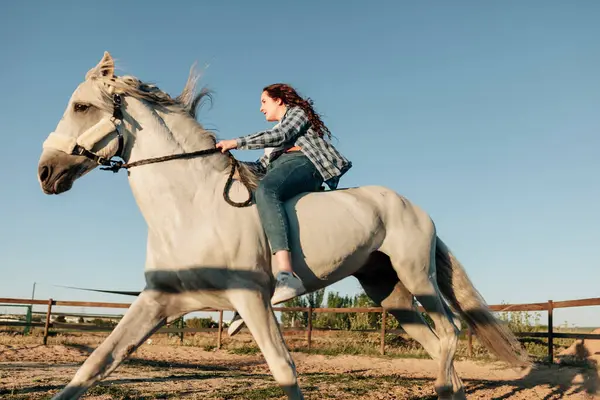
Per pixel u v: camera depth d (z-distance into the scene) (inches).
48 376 280.1
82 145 137.8
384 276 188.7
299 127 154.9
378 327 679.1
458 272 184.9
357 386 251.6
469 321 183.9
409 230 170.4
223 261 133.5
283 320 761.6
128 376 300.2
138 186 139.7
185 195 137.9
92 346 525.0
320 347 549.6
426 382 278.2
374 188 174.2
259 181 147.5
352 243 155.6
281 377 128.6
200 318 876.0
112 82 140.3
